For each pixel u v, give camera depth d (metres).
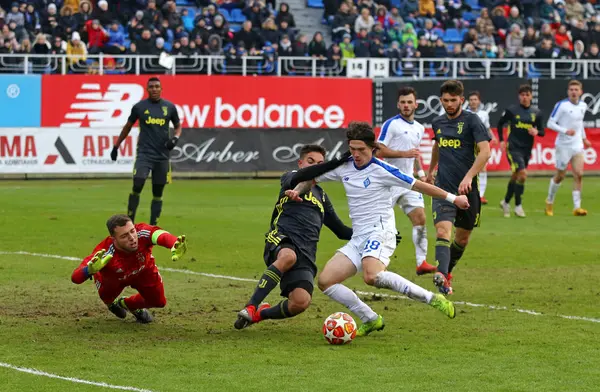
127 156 76.12
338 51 83.94
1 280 33.88
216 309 29.11
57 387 20.31
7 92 74.62
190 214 54.97
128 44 84.06
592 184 76.88
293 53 84.38
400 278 24.91
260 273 36.22
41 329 26.14
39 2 82.88
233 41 83.88
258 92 78.12
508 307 29.64
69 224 49.78
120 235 24.78
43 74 75.44
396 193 35.78
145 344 24.47
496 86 81.25
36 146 74.62
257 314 25.75
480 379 21.09
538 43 89.06
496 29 92.56
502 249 42.69
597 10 99.56
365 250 25.20
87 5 82.06
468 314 28.50
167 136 47.88
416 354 23.45
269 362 22.59
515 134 55.84
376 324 25.44
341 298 25.27
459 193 30.06
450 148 31.34
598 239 46.19
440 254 29.84
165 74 78.56
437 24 93.38
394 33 88.31
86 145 75.50
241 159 78.00
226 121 77.75
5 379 20.95
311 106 79.12
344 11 88.88
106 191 67.69
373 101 80.31
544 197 67.50
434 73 86.06
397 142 37.22
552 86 82.25
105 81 76.00
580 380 21.02
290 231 25.58
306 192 25.70
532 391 20.14
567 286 33.47
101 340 24.91
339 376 21.31
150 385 20.52
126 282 26.02
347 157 25.47
